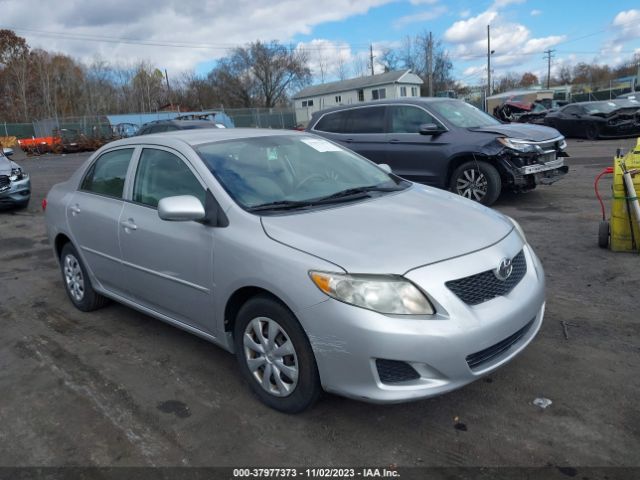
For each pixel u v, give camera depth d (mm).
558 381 3459
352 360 2795
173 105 68125
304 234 3129
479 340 2838
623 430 2951
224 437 3092
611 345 3877
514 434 2973
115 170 4555
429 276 2836
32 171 21203
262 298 3184
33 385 3830
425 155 8742
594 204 8344
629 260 5609
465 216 3514
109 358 4164
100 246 4543
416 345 2723
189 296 3701
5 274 6699
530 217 7816
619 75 83125
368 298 2764
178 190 3854
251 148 4086
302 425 3152
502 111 31156
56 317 5113
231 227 3379
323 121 10008
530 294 3215
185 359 4074
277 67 69500
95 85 72250
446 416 3170
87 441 3139
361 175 4285
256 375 3350
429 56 53906
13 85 66750
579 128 18312
